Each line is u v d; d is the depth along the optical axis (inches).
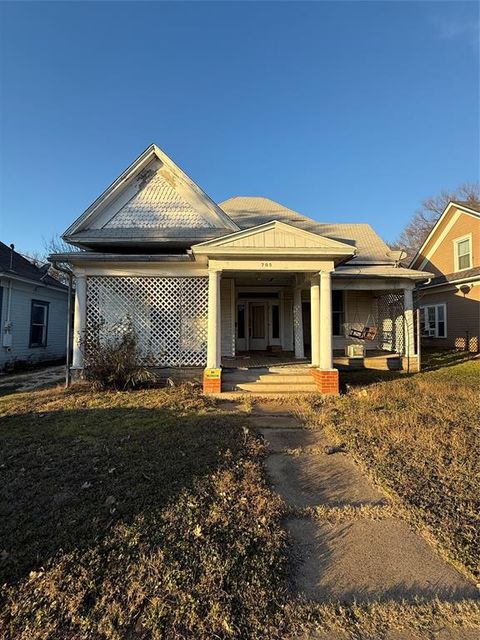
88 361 348.5
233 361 439.8
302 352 478.9
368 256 567.5
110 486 142.9
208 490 140.3
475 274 633.0
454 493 139.5
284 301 574.2
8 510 125.7
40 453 177.9
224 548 105.8
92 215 449.7
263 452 184.4
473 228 669.3
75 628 78.6
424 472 158.6
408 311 483.5
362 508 131.1
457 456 174.9
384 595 89.0
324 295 339.9
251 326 572.7
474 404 276.5
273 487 149.0
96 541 108.1
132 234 450.0
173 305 389.4
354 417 245.6
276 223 324.8
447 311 722.2
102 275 381.7
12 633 77.4
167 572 95.5
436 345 753.0
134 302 387.2
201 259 353.4
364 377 421.7
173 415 252.5
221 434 209.8
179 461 168.6
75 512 124.3
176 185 466.6
